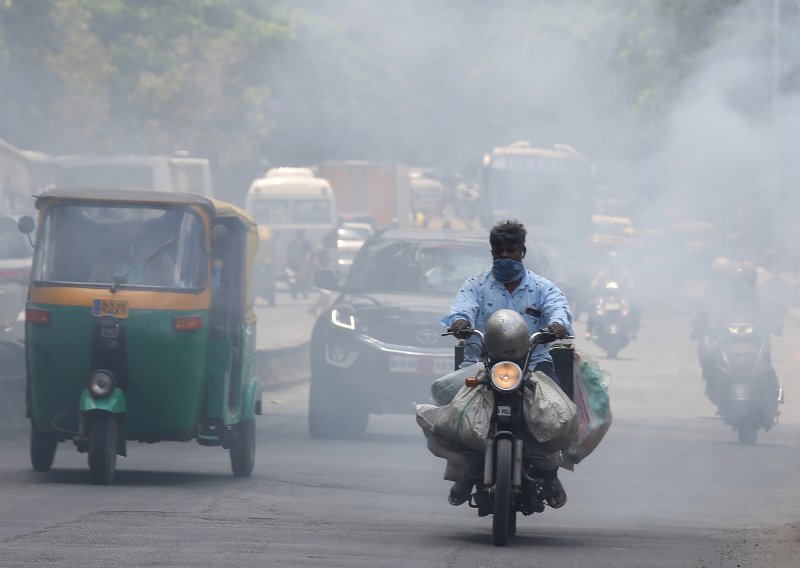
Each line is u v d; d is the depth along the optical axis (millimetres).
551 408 19047
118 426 27156
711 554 18625
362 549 18625
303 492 26172
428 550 18656
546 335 19250
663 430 41375
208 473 29625
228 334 28141
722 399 37906
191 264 27312
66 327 26734
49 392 27047
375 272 39094
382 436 38594
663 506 25234
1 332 47125
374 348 36094
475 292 20125
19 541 18969
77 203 27562
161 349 26781
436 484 27891
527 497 19484
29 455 32188
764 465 32844
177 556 17781
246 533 20047
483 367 19594
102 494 24672
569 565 17500
